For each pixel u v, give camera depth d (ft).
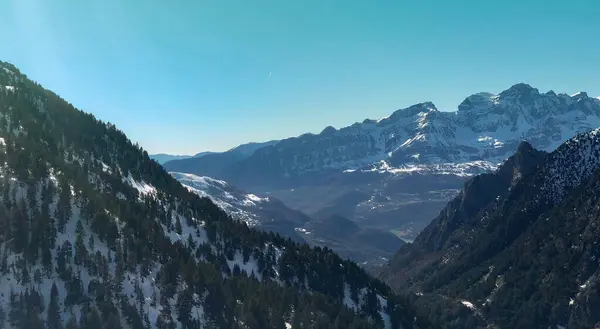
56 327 507.71
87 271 570.05
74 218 635.25
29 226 581.53
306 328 610.65
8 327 492.54
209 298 598.34
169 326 548.31
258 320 595.47
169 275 604.90
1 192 613.52
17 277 531.50
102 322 517.55
